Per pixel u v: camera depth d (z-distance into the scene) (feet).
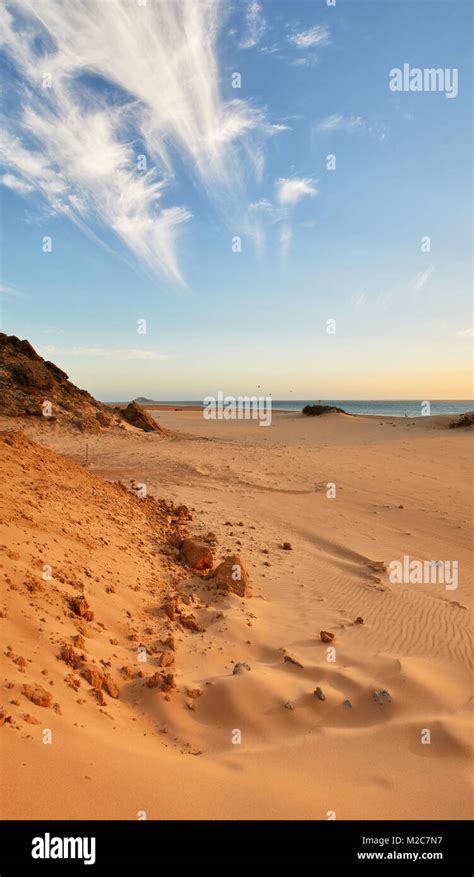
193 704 17.47
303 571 37.99
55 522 27.99
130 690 17.38
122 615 22.89
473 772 15.44
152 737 15.29
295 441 147.84
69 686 15.21
